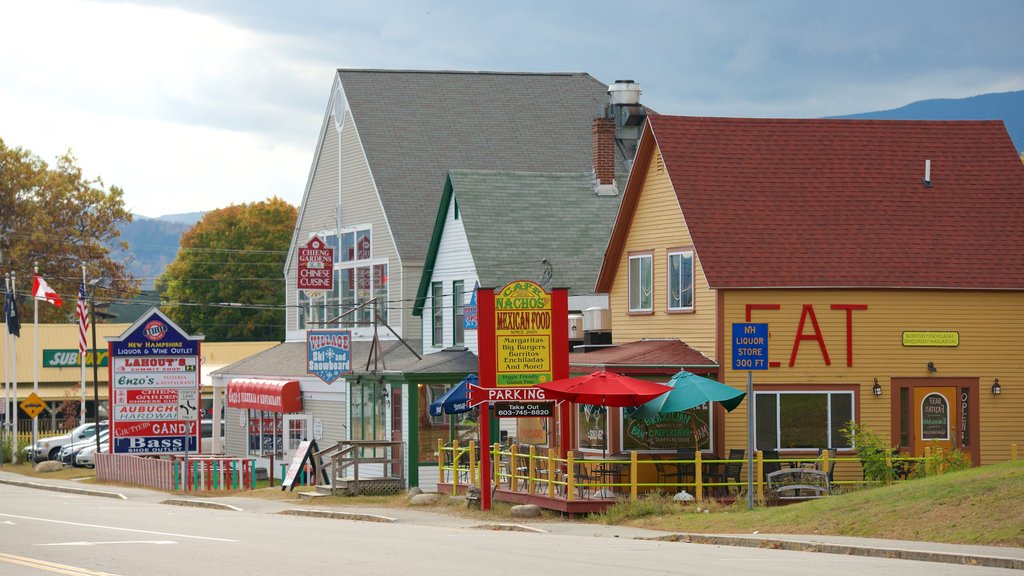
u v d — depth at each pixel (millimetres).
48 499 44938
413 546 23766
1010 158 40469
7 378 72688
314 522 32781
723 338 36062
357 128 59781
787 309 36625
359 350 57250
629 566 19719
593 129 51750
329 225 62625
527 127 62438
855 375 36812
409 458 44094
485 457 34188
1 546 23406
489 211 49125
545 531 28656
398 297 55844
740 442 36000
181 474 49406
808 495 32875
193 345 56531
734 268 36344
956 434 37500
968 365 37594
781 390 36375
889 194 38906
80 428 72000
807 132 39906
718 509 30969
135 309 154250
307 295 65062
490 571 19078
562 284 47406
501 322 33219
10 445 71938
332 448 43656
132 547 23250
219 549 22844
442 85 62938
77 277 109562
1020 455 37719
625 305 41094
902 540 22594
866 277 36906
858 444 35625
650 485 32344
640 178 40188
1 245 107750
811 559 20859
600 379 32344
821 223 37844
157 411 55969
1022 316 38062
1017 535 21156
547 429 40094
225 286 118812
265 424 62938
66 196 112438
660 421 35500
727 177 38344
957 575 17969
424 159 59250
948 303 37594
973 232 38562
